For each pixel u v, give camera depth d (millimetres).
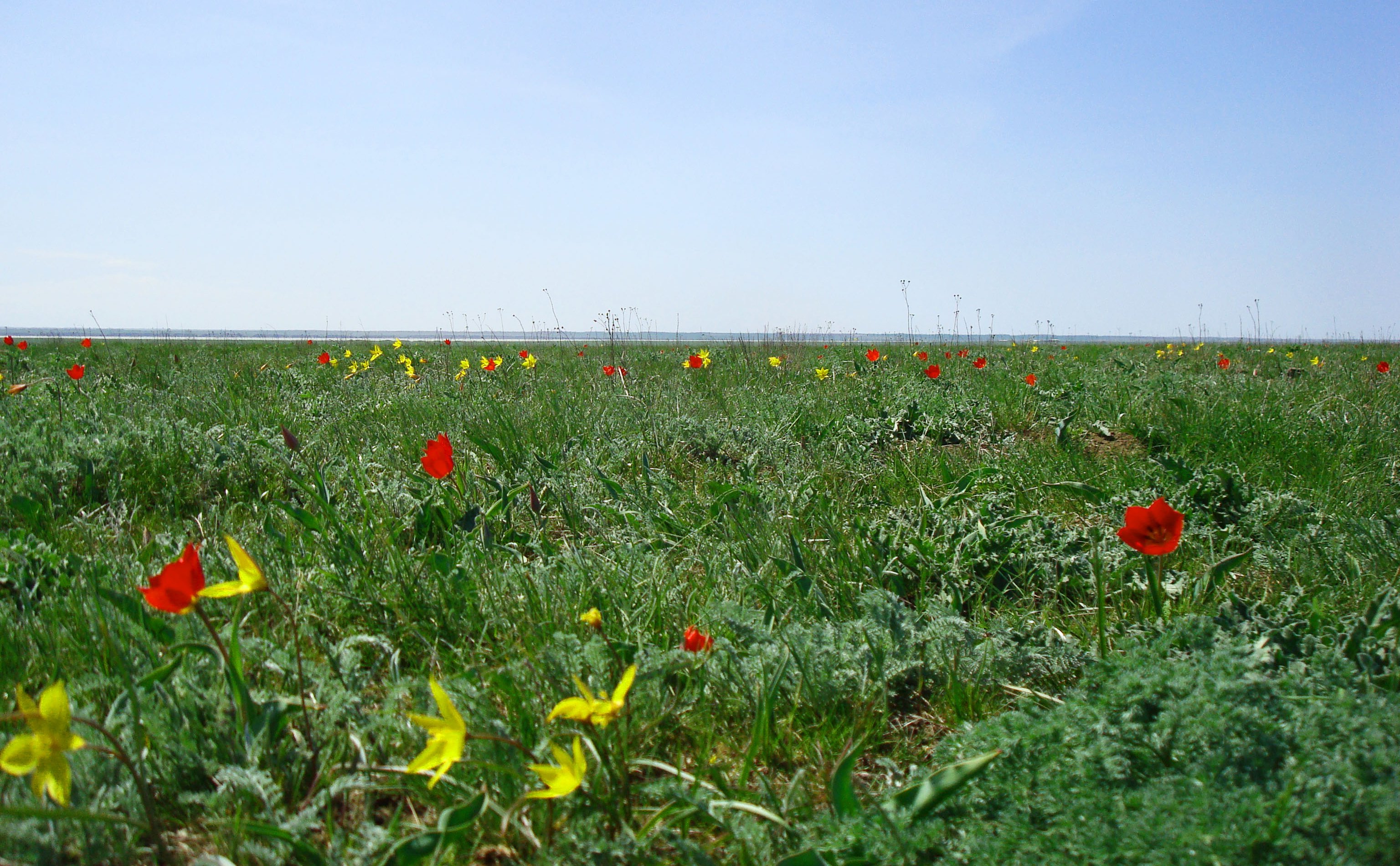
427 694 1933
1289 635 2211
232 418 5258
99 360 10664
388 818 1760
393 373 9281
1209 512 3561
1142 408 5648
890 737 2131
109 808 1569
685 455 4914
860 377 8492
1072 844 1470
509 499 3465
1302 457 4355
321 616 2529
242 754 1767
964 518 3383
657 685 2072
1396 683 2002
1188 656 2072
